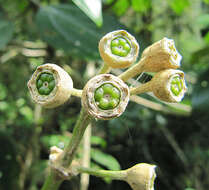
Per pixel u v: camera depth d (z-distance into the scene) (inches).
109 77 2.2
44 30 5.4
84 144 5.2
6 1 7.7
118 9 8.4
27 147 6.8
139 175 2.6
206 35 6.8
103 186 7.4
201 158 7.9
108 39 2.5
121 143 7.9
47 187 2.7
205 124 7.8
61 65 7.1
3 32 5.7
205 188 7.6
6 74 8.6
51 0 7.6
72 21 5.5
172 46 2.7
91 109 2.1
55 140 6.3
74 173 2.7
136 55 2.6
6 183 5.2
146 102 5.9
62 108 6.9
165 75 2.6
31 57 8.0
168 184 7.7
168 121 8.3
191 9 9.7
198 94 6.0
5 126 7.8
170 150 8.1
